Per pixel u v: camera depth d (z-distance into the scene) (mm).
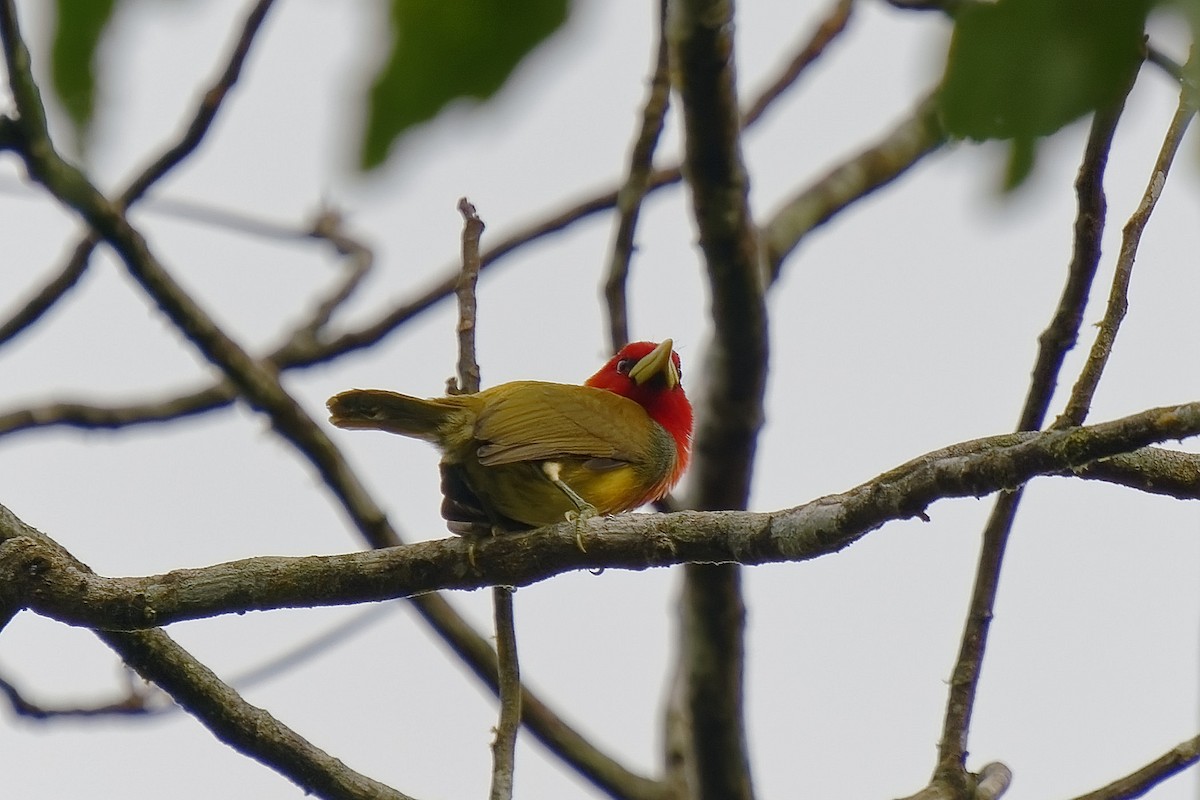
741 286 10586
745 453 11695
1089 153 7070
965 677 8742
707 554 7027
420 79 3158
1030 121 2906
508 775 8383
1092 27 2848
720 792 12625
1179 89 3422
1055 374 7773
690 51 9086
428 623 12617
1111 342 6703
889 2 6145
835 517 6332
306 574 7465
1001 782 8844
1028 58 2889
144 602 7355
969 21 2926
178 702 7992
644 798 13203
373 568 7488
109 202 10258
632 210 11555
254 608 7457
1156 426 5410
